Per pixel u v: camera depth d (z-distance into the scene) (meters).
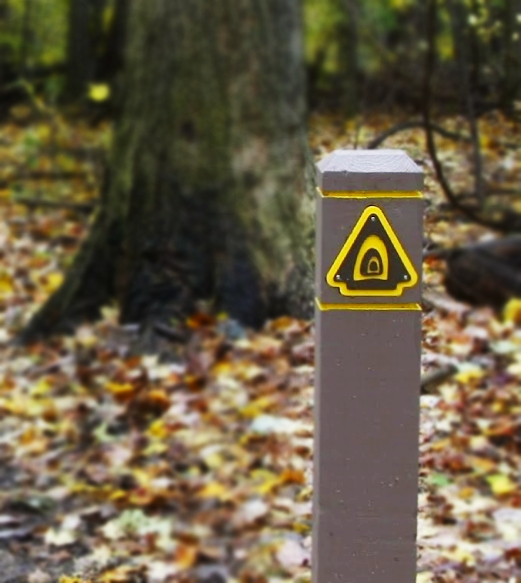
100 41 18.81
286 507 6.05
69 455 6.83
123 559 5.61
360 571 3.59
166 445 6.89
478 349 7.62
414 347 3.48
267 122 8.62
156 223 8.68
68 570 5.46
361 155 3.43
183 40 8.64
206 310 8.48
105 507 6.13
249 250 8.47
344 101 12.34
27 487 6.42
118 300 8.77
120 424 7.23
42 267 11.50
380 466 3.54
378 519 3.56
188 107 8.66
